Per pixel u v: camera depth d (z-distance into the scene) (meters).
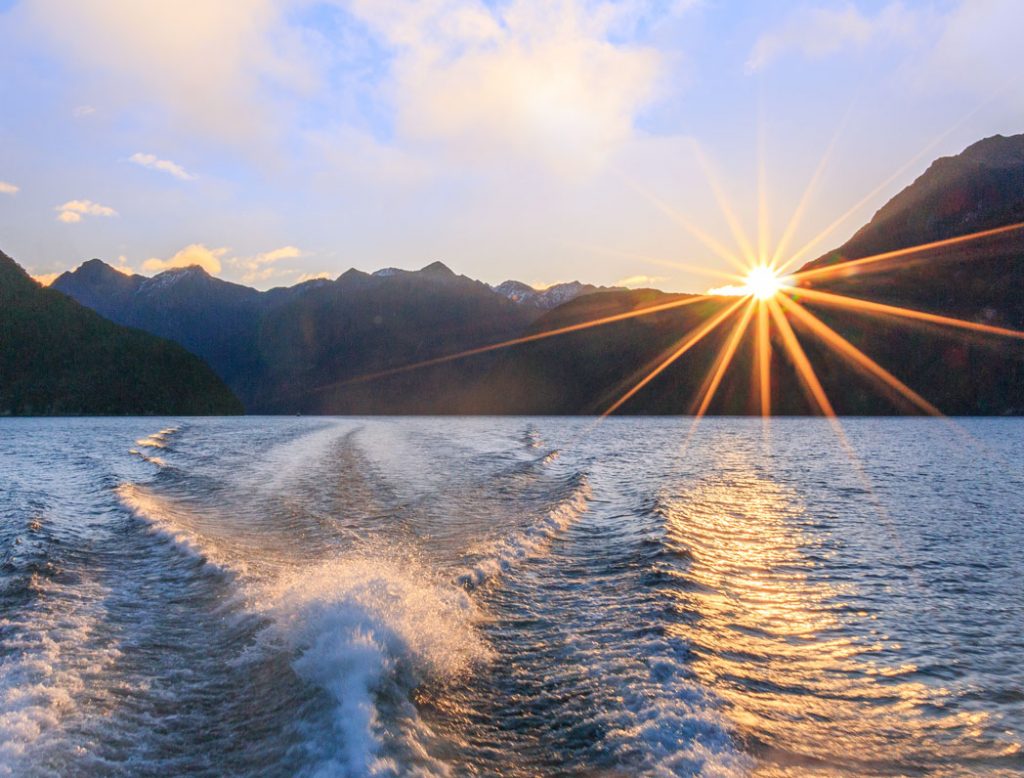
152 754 5.70
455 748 5.84
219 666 7.48
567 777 5.46
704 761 5.69
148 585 10.48
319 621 8.17
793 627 9.29
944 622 9.69
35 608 9.03
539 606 9.73
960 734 6.41
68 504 17.77
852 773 5.70
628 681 7.14
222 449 35.56
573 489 20.62
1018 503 21.06
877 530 16.36
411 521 15.44
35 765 5.39
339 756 5.44
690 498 20.62
